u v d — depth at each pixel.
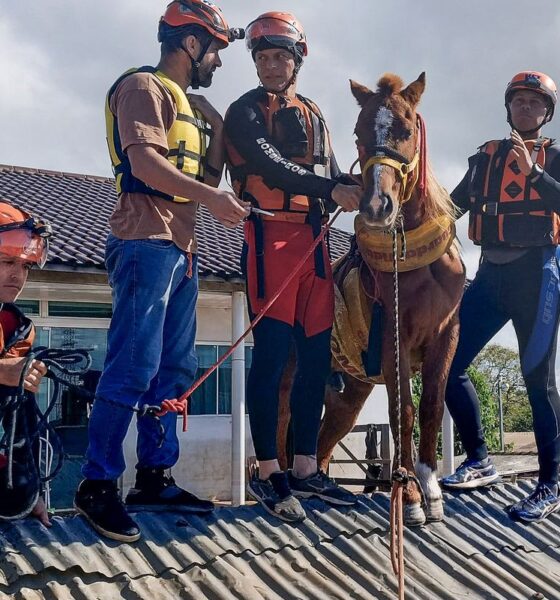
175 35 3.97
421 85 4.26
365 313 4.76
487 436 21.23
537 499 4.81
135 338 3.65
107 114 3.89
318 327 4.37
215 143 4.18
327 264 4.40
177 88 3.88
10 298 3.46
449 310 4.62
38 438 3.54
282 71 4.31
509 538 4.45
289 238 4.30
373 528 4.10
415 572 3.84
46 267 8.73
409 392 4.53
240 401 9.90
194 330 4.11
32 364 3.33
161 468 3.96
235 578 3.43
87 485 3.58
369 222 3.94
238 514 3.99
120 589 3.23
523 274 5.05
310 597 3.44
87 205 13.02
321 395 4.39
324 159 4.44
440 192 4.57
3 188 13.45
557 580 4.09
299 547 3.81
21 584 3.12
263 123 4.25
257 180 4.31
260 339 4.23
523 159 4.87
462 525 4.48
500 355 36.31
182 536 3.68
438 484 4.85
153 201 3.76
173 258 3.79
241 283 9.87
